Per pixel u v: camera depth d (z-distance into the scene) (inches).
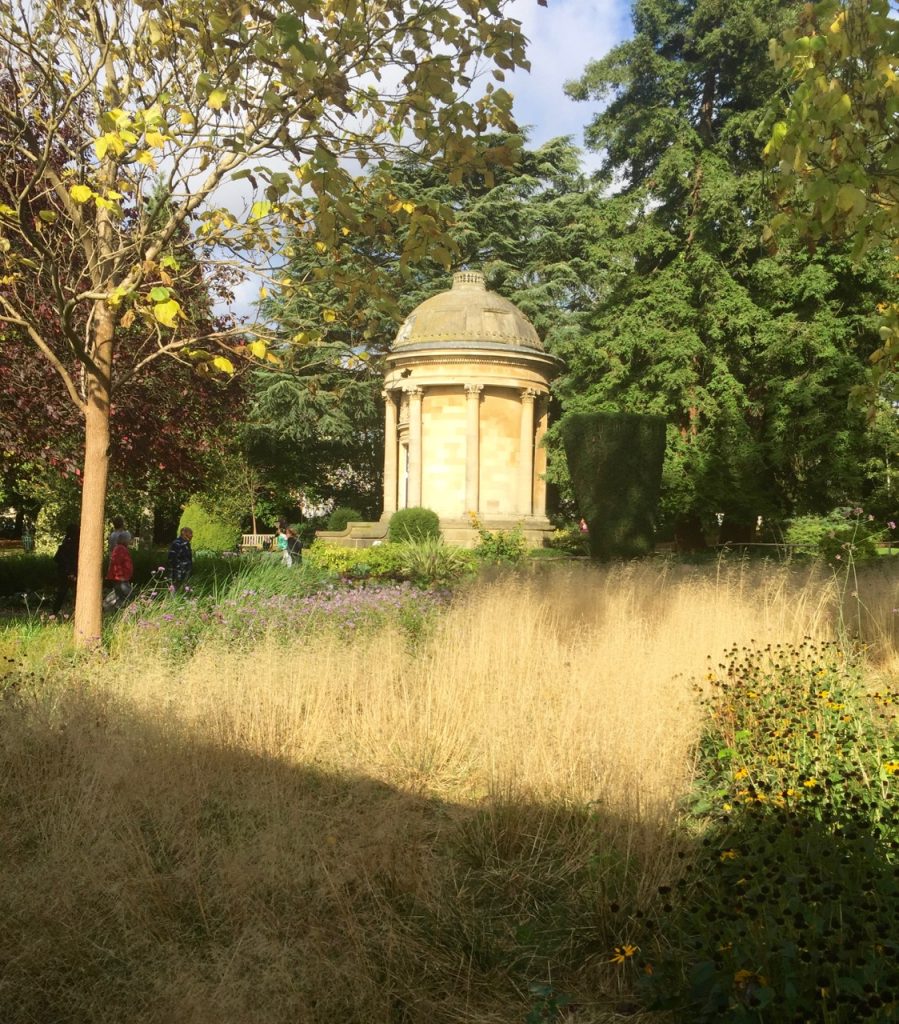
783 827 152.9
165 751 213.2
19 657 331.0
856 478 968.3
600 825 178.5
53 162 413.7
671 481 1053.2
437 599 476.1
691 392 1077.8
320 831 181.6
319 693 266.8
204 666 291.9
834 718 230.4
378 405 1542.8
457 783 219.9
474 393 1234.6
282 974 129.0
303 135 268.2
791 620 372.8
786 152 212.5
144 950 141.6
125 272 351.3
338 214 271.9
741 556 739.4
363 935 141.7
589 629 378.3
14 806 192.5
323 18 276.4
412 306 1464.1
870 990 109.1
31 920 145.5
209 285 516.4
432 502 1252.5
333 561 800.9
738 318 1048.8
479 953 144.1
